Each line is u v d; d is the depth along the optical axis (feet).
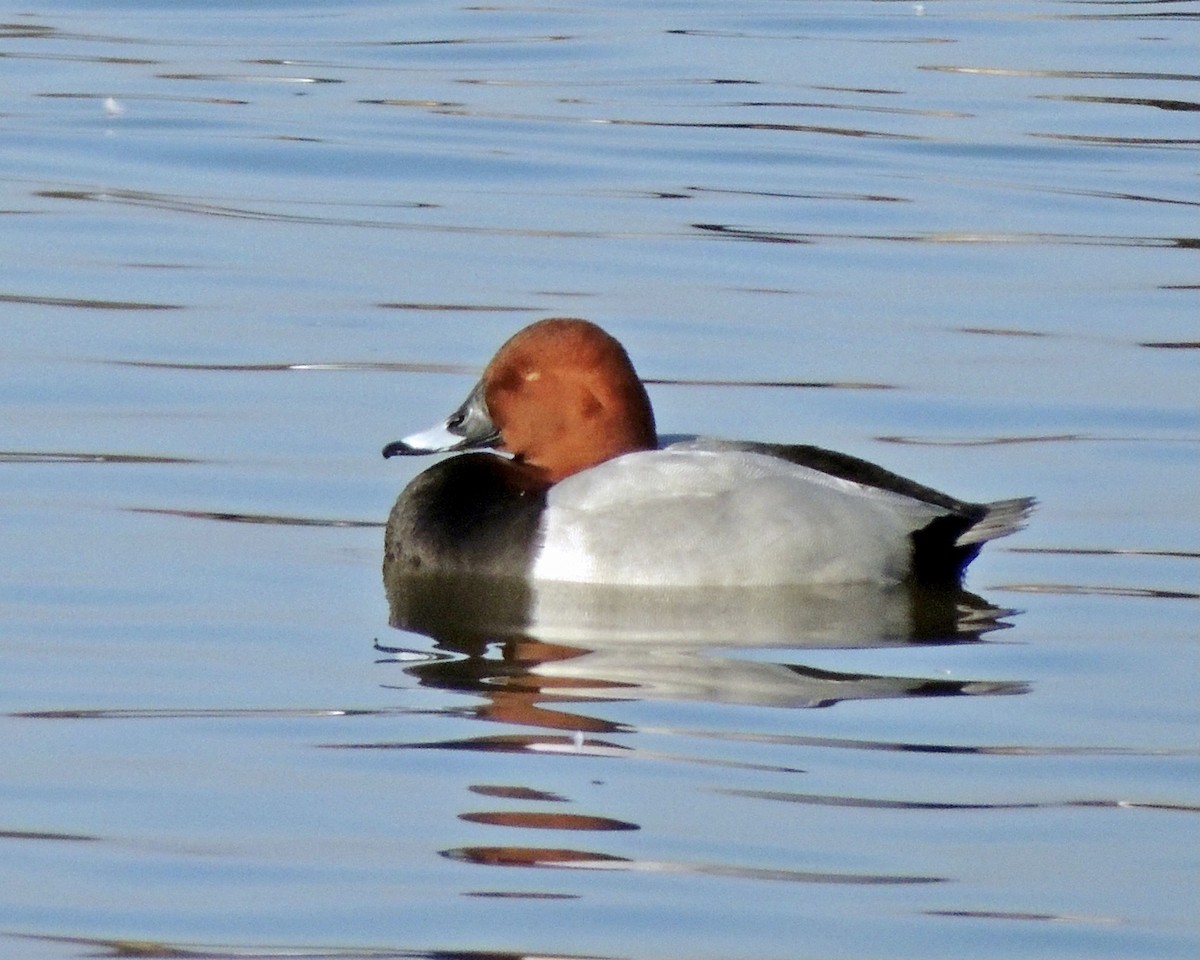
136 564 36.04
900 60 78.79
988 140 68.64
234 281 53.83
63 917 23.50
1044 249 57.82
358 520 39.01
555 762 27.73
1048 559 37.27
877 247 57.88
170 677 30.83
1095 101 72.90
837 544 35.47
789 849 25.30
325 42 81.51
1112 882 24.61
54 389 45.57
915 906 23.93
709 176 64.64
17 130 67.62
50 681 30.60
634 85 75.25
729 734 28.81
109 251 56.13
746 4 88.89
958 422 44.91
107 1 87.81
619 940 23.11
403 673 31.12
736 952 22.86
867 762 27.89
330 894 24.08
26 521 37.93
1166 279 55.06
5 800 26.43
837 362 48.65
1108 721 29.50
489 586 35.70
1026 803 26.71
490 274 54.80
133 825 25.75
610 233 58.80
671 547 35.35
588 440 37.37
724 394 46.52
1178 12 87.20
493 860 24.93
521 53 80.02
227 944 22.93
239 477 40.91
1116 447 43.24
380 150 66.90
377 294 52.90
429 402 45.55
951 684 30.99
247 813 26.12
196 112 70.33
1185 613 34.32
